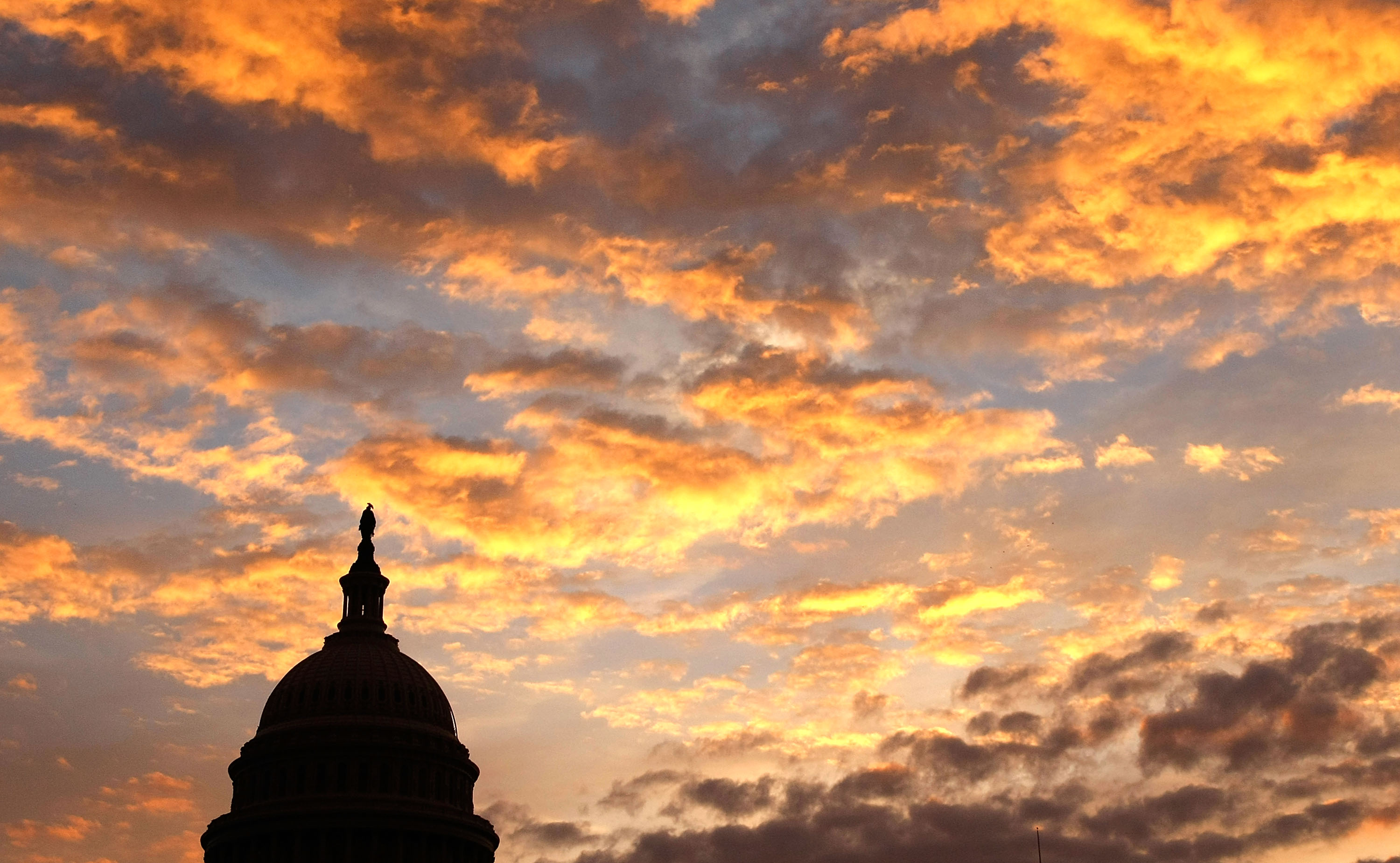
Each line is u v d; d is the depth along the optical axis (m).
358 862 167.00
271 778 173.25
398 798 170.38
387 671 179.75
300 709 176.50
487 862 176.75
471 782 181.62
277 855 167.25
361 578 188.50
